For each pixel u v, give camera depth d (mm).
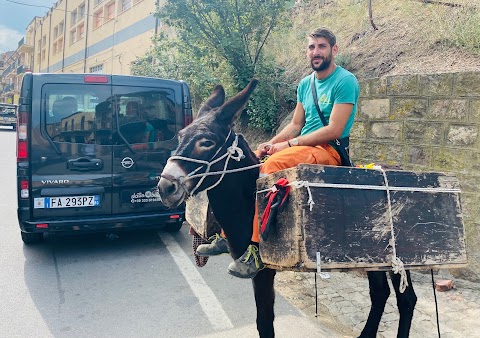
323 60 3121
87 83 5191
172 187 2449
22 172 4938
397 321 3865
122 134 5340
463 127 4707
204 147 2564
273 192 2373
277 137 3525
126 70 22719
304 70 9195
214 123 2680
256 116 8898
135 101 5418
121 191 5359
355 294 4422
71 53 33031
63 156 5082
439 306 4098
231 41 8398
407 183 2559
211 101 3020
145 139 5461
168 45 9945
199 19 8711
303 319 3873
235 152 2715
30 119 4949
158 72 11461
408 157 5234
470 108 4645
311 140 2963
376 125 5613
